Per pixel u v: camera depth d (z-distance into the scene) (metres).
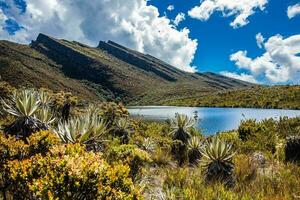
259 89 121.50
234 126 34.75
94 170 3.40
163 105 170.00
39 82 114.62
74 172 3.30
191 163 10.90
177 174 7.31
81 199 3.32
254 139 14.41
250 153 11.58
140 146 12.59
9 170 4.09
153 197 5.73
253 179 7.43
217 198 5.78
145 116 62.50
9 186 4.08
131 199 3.50
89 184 3.32
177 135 14.03
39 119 9.39
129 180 3.63
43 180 3.29
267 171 8.61
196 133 18.61
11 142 5.33
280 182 6.94
